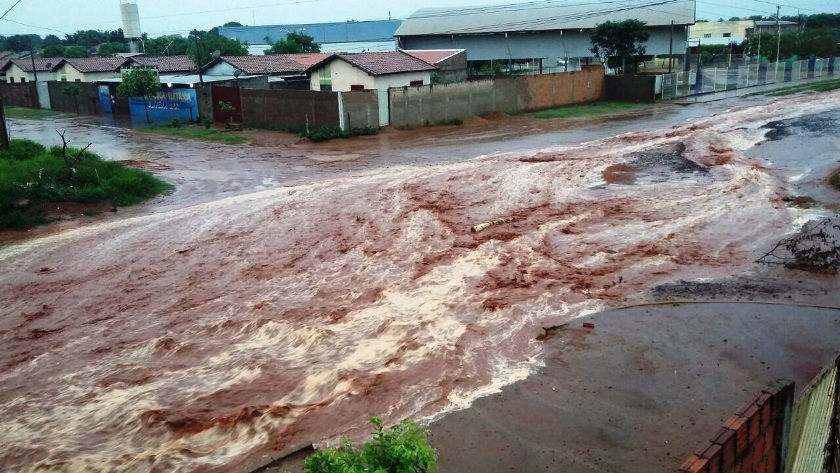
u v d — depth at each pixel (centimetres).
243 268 1346
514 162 2248
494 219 1587
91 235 1593
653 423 747
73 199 1844
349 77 3541
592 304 1095
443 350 945
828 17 9969
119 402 862
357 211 1705
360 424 775
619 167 2130
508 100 3684
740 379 838
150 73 3978
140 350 1013
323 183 2041
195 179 2189
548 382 849
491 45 5753
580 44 5475
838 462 553
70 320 1135
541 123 3353
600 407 784
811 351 906
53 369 966
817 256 1238
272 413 802
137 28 7694
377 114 3123
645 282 1181
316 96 3059
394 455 423
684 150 2359
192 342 1030
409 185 1959
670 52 4688
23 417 839
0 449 770
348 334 1023
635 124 3159
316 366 928
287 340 1020
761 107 3562
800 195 1698
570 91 4103
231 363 957
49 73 5494
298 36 5981
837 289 1111
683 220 1537
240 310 1141
